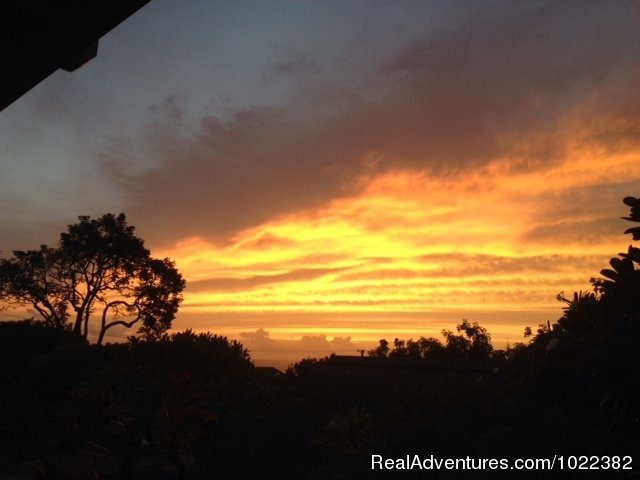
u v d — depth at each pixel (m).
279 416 14.49
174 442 2.74
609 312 4.15
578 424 6.60
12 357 34.47
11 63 2.27
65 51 2.22
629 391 3.91
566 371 7.38
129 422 2.72
